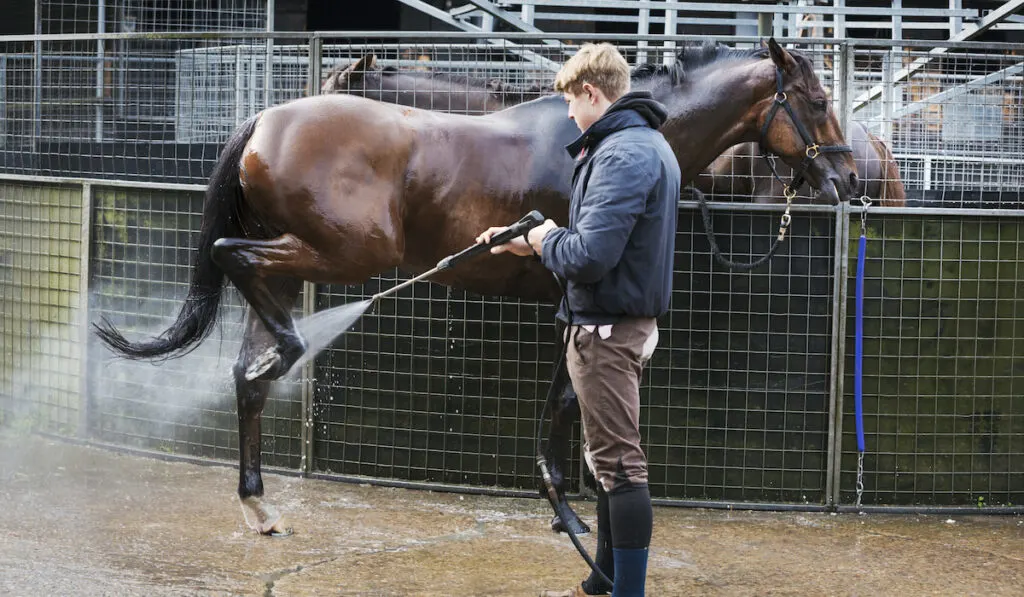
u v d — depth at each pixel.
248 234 4.22
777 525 4.83
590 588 3.57
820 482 5.12
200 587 3.68
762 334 5.09
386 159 4.11
